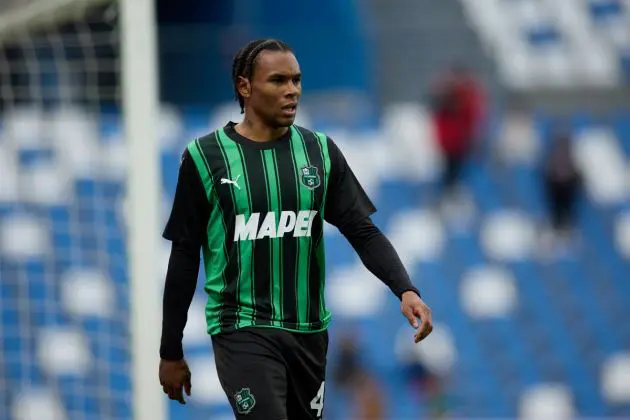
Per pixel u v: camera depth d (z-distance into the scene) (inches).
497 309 2352.4
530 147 2596.0
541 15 2888.8
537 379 2273.6
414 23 2795.3
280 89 560.1
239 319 563.2
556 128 2632.9
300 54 2564.0
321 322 578.9
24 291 1582.2
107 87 1149.7
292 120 566.9
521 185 2524.6
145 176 827.4
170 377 587.2
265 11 2506.2
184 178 566.3
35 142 2124.8
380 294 2245.3
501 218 2466.8
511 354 2295.8
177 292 573.3
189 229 568.7
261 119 568.1
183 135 2401.6
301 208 565.9
